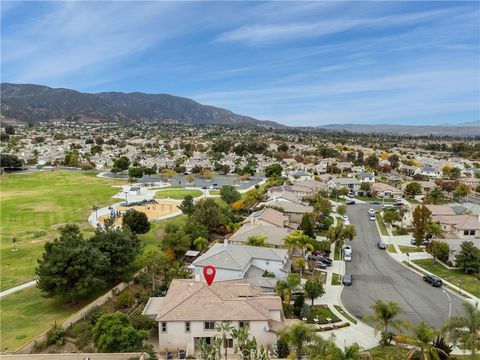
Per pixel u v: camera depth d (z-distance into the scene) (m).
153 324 47.25
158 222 110.12
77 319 52.38
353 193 158.12
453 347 43.12
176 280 53.56
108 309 56.16
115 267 62.31
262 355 38.75
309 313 54.22
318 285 57.12
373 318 48.69
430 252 82.94
